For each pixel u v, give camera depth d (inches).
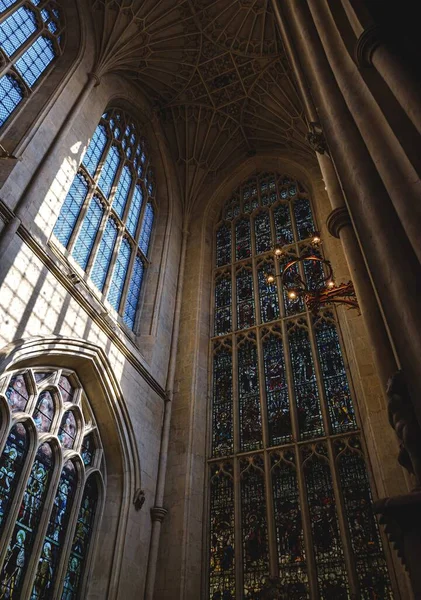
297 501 464.8
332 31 244.4
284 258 676.1
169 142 816.3
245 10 720.3
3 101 475.5
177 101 791.7
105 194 611.2
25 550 353.7
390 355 238.1
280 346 592.4
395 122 169.5
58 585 372.8
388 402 156.7
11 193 410.6
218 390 596.4
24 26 538.3
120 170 663.8
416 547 130.6
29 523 364.5
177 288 695.1
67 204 523.5
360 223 185.9
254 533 465.1
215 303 693.9
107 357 477.4
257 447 520.1
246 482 503.2
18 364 385.7
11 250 386.0
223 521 488.7
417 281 143.9
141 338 591.5
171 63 751.1
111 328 513.0
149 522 477.7
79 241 527.2
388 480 402.0
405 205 145.2
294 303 623.8
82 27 609.0
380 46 188.5
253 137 836.0
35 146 459.5
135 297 625.3
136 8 660.1
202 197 821.2
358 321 526.9
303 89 373.4
